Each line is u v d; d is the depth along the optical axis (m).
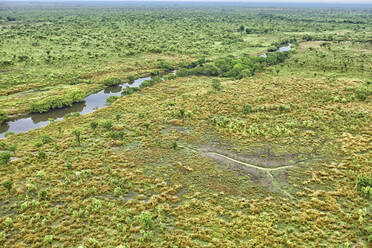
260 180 41.50
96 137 54.69
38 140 54.03
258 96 75.19
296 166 44.56
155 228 33.28
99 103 77.12
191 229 33.12
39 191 38.97
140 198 38.12
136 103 73.12
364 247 29.81
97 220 34.12
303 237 31.44
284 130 55.09
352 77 91.31
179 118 62.44
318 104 67.75
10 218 33.84
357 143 49.62
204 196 38.47
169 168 44.72
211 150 49.75
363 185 37.94
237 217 34.69
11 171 43.47
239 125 58.38
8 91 77.44
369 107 65.00
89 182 40.91
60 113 70.31
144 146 51.19
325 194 37.97
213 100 72.94
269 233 32.28
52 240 31.56
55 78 90.31
